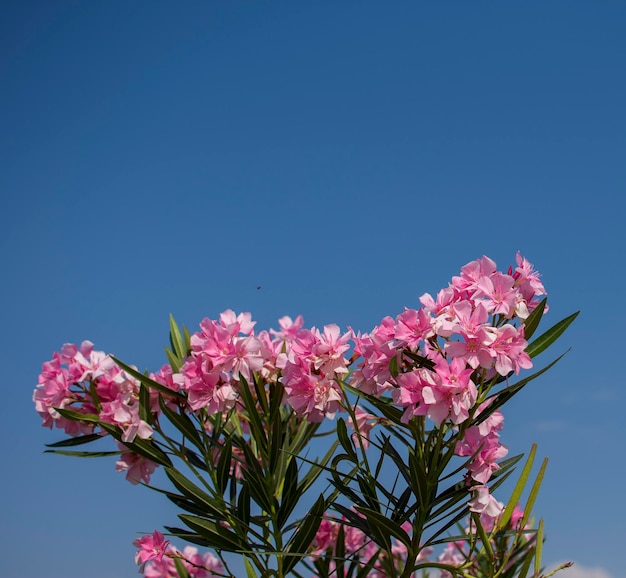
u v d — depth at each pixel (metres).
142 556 1.90
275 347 1.93
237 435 2.00
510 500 1.80
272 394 1.89
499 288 1.74
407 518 1.80
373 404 1.78
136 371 1.89
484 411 1.75
